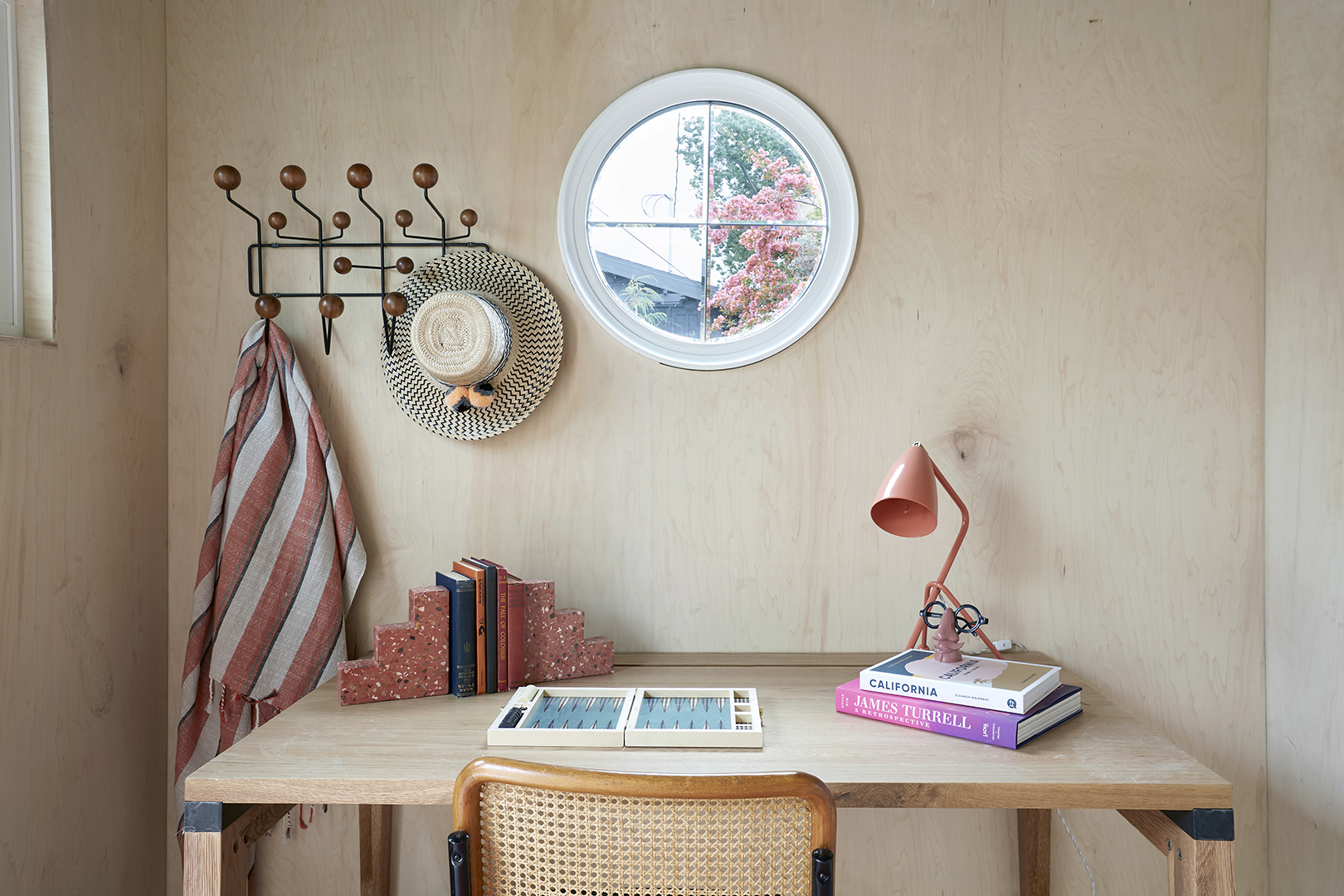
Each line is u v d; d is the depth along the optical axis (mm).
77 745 1478
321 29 1736
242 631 1603
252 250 1741
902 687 1313
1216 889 1062
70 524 1462
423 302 1687
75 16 1480
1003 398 1727
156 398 1704
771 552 1742
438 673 1448
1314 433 1570
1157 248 1719
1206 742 1717
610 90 1744
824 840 849
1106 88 1721
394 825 1746
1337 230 1518
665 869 877
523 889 900
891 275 1729
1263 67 1705
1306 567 1590
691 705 1354
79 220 1490
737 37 1738
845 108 1731
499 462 1749
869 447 1735
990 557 1728
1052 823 1733
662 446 1744
